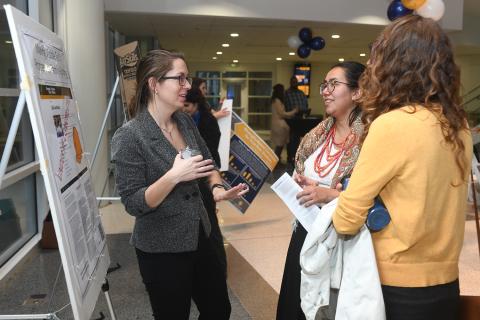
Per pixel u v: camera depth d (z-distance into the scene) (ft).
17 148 11.48
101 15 15.70
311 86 49.52
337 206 3.56
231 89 51.49
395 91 3.38
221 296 5.57
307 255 3.87
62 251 4.26
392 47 3.38
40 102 4.39
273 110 25.34
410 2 14.67
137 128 4.84
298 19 20.58
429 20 3.42
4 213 10.66
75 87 14.57
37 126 4.17
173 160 4.91
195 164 4.47
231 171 11.17
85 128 14.94
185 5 19.21
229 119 10.59
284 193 5.09
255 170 11.35
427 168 3.20
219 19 20.70
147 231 4.93
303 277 3.99
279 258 10.56
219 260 5.54
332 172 5.32
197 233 5.02
